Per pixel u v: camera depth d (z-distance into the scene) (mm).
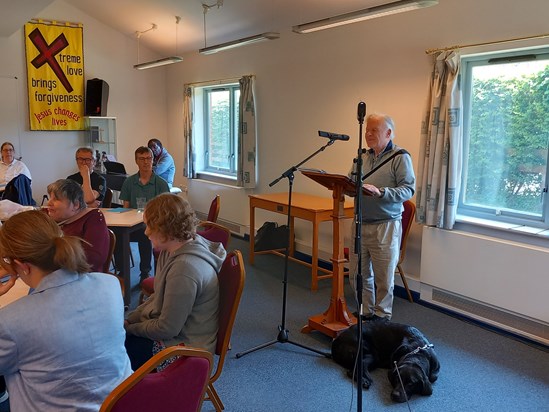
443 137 3521
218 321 2023
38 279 1362
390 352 2844
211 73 6723
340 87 4598
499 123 3498
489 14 3305
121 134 7680
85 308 1329
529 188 3355
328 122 4785
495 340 3248
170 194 1970
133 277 4539
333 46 4633
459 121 3477
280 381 2725
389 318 3371
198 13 5738
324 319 3314
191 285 1877
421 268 3795
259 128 5832
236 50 6109
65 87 7121
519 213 3395
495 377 2773
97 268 2811
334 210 3148
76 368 1282
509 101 3420
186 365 1216
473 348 3135
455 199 3533
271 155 5676
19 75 6797
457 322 3545
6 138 6805
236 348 3115
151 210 1909
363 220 3295
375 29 4176
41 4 4789
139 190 4219
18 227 1331
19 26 5758
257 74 5766
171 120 7961
